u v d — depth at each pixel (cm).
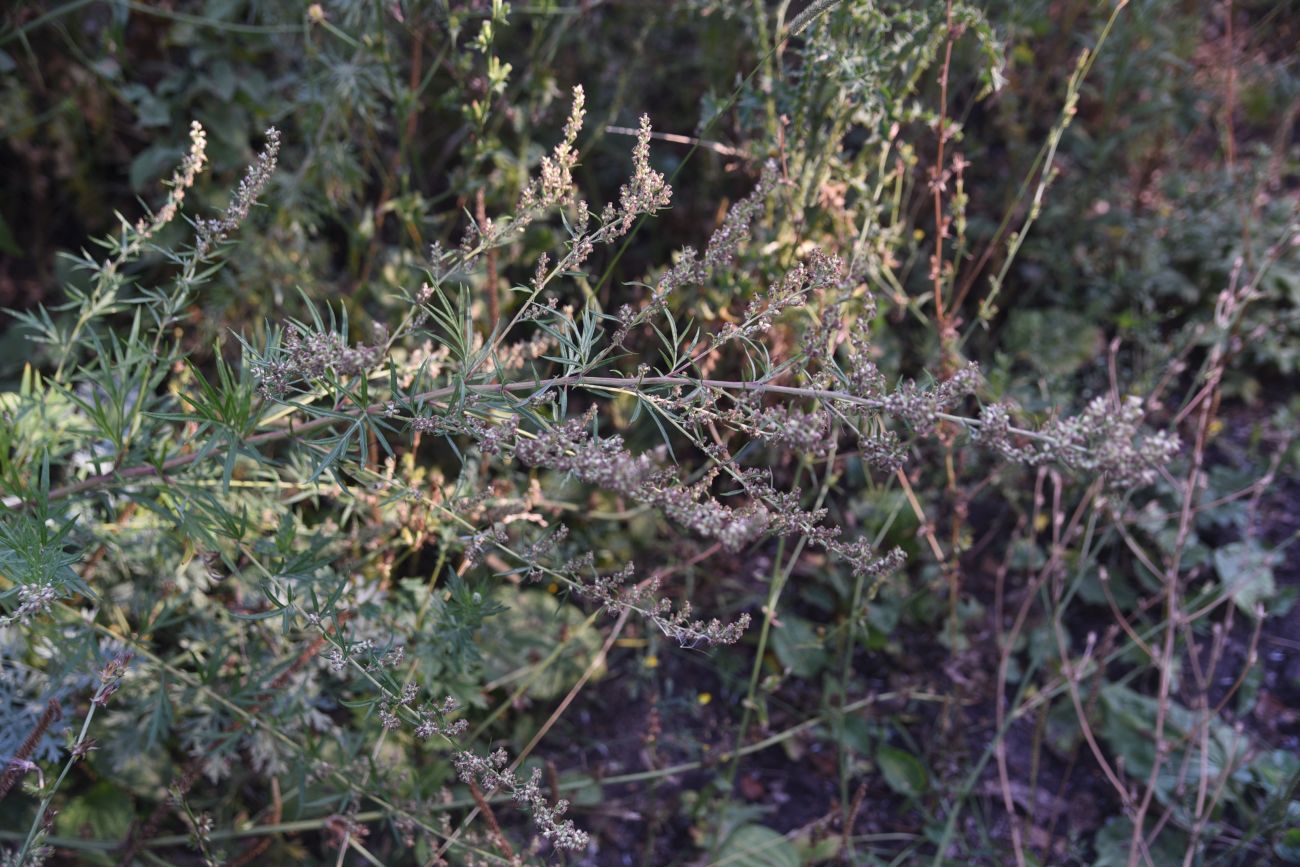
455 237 325
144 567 232
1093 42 365
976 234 357
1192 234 373
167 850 239
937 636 307
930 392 158
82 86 321
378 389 199
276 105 316
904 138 308
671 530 298
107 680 168
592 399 312
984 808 280
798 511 163
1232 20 430
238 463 236
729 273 261
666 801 271
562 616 280
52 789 164
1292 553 324
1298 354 359
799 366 196
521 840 256
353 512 242
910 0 256
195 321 287
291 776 227
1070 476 307
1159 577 300
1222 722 293
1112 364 314
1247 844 261
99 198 333
